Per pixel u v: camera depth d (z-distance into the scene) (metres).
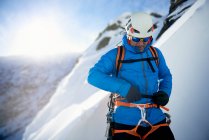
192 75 3.28
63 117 8.42
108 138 2.15
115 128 2.08
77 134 4.42
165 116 2.18
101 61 2.17
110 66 2.15
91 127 4.19
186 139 2.75
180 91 3.21
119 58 2.14
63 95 17.16
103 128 3.88
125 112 2.09
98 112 4.34
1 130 36.53
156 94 2.08
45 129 8.84
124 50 2.15
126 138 2.01
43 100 43.72
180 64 3.61
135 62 2.13
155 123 2.08
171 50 4.04
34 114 39.84
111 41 22.80
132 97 1.96
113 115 2.15
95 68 2.13
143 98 2.10
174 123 2.94
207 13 4.08
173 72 3.58
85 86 14.63
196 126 2.77
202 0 4.60
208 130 2.66
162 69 2.28
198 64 3.35
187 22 4.33
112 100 2.29
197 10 4.38
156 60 2.19
